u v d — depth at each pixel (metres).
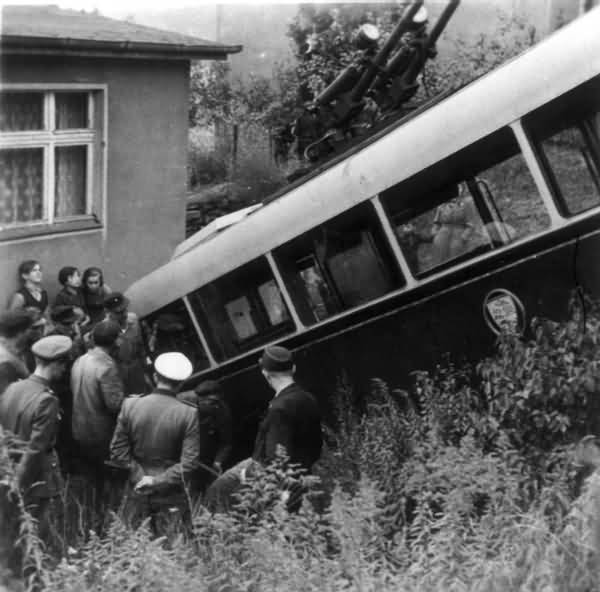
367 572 5.16
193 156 17.88
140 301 10.36
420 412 7.80
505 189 7.41
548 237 7.16
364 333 8.22
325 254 8.49
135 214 14.40
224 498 7.27
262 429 6.93
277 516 5.64
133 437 7.29
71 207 13.83
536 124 7.29
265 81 18.22
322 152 10.90
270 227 8.90
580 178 7.15
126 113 14.09
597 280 7.00
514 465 6.33
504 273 7.36
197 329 9.73
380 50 10.97
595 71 7.07
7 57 12.61
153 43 13.55
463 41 17.17
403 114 9.20
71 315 9.59
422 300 7.82
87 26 13.90
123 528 5.84
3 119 12.78
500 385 6.72
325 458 7.76
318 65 17.81
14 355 7.50
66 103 13.59
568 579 4.77
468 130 7.56
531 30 16.58
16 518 6.41
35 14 14.19
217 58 14.28
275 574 5.18
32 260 12.45
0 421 6.82
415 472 6.36
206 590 5.32
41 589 5.75
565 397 6.51
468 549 5.24
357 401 8.35
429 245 7.80
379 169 8.05
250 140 17.78
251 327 9.25
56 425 6.88
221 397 8.39
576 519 5.11
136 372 9.47
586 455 6.31
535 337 7.24
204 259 9.60
